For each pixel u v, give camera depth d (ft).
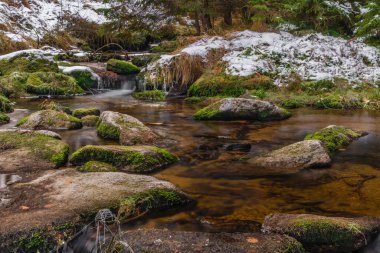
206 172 15.35
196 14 45.78
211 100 31.76
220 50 37.37
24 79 36.50
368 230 10.00
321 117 25.71
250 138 20.75
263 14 40.88
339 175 14.84
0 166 14.75
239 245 9.05
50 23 61.41
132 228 10.55
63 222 10.02
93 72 41.14
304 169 15.44
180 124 24.23
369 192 13.21
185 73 36.11
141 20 44.06
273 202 12.45
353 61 34.35
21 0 61.98
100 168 14.58
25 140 17.12
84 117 23.98
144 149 16.08
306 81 32.27
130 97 36.29
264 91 31.81
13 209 10.70
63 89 36.88
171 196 12.07
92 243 9.55
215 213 11.64
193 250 8.81
